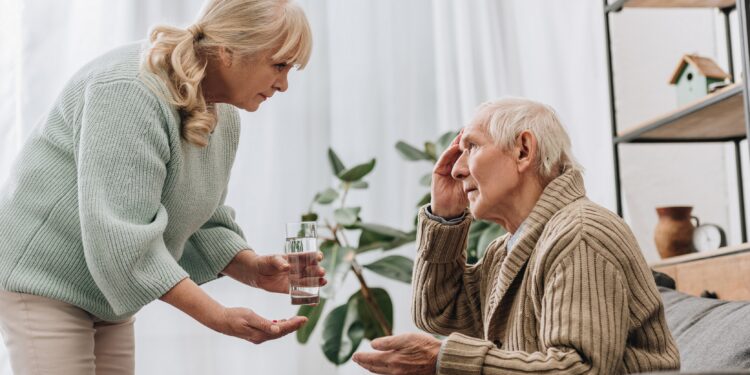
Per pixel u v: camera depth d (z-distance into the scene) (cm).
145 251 141
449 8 334
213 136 166
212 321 144
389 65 328
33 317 151
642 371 125
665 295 187
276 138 314
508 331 137
